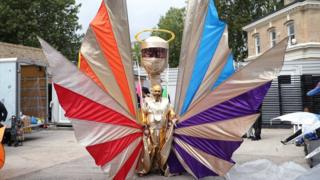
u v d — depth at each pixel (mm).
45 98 15203
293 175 6770
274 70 6016
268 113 18406
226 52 6703
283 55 5930
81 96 5969
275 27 26312
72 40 38688
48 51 5754
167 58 7355
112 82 6523
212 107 6461
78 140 5945
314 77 17906
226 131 6371
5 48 21031
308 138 8305
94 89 6070
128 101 6633
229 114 6344
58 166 8422
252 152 10133
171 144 6879
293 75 18281
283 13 25109
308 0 22953
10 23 32344
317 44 23266
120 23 6570
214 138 6477
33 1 34219
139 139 6781
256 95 6156
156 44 7141
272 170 7051
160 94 7039
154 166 7133
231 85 6262
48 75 15391
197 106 6609
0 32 32844
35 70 15375
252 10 38062
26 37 33562
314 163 7711
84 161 9055
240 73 6160
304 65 18547
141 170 7031
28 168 8258
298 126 12828
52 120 18328
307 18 23438
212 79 6715
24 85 15570
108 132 6242
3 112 10297
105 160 6176
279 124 18141
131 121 6566
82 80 5965
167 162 7023
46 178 7164
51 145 12219
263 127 18281
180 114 6879
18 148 11617
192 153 6676
